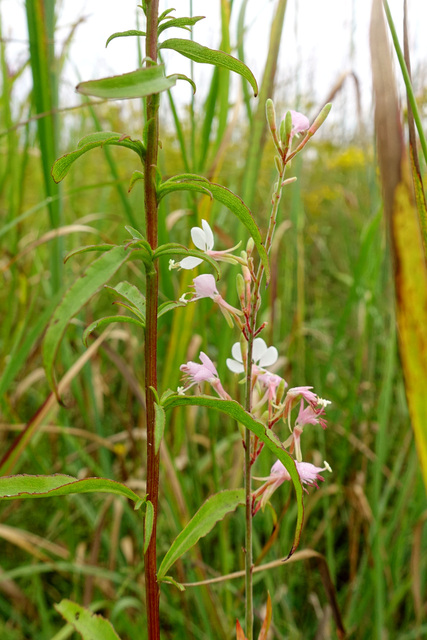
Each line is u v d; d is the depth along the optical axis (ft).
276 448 0.84
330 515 2.52
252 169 1.87
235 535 2.47
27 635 2.26
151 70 0.74
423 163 1.30
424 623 2.22
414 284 0.72
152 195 0.87
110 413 3.00
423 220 0.88
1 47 2.34
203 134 1.86
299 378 2.67
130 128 3.48
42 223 2.92
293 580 2.29
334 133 4.29
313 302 3.59
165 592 2.15
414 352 0.72
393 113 0.72
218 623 1.82
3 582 2.11
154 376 0.91
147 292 0.89
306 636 2.25
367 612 2.20
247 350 1.02
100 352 2.59
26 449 2.23
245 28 2.00
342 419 2.90
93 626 0.99
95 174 3.69
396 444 2.78
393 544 2.38
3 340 2.64
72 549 2.13
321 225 4.42
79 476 2.60
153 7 0.84
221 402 0.85
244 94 1.88
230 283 1.88
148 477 0.91
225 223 2.60
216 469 1.86
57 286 2.05
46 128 1.86
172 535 2.25
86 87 0.71
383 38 0.73
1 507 2.56
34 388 3.05
